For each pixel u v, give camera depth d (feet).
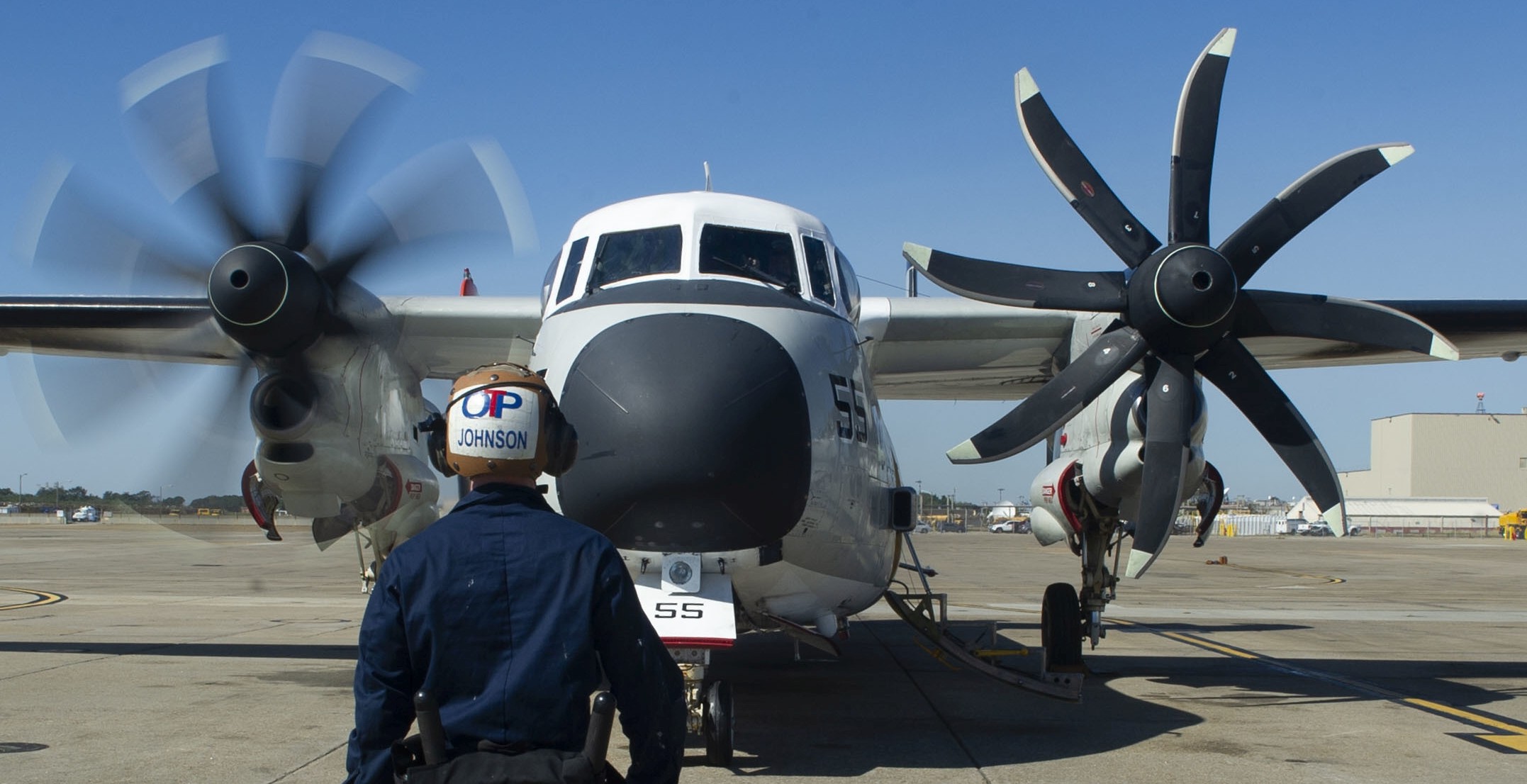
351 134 26.30
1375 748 21.22
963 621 47.91
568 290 22.45
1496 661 35.04
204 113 26.32
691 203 22.54
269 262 24.36
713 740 18.80
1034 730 22.72
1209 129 26.48
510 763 7.27
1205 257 24.72
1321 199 26.76
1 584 66.28
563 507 18.28
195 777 18.16
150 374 27.17
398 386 28.76
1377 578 89.97
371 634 7.72
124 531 187.62
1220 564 118.42
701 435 17.53
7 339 32.60
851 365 21.66
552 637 7.59
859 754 20.27
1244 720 24.06
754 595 20.42
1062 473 30.17
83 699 25.59
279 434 25.77
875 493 22.22
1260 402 26.71
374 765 7.64
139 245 27.02
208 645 36.11
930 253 25.85
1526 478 327.26
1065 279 26.09
